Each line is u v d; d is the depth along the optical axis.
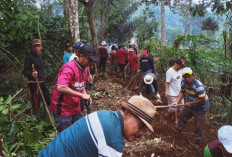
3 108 3.19
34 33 6.30
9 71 6.02
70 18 7.36
